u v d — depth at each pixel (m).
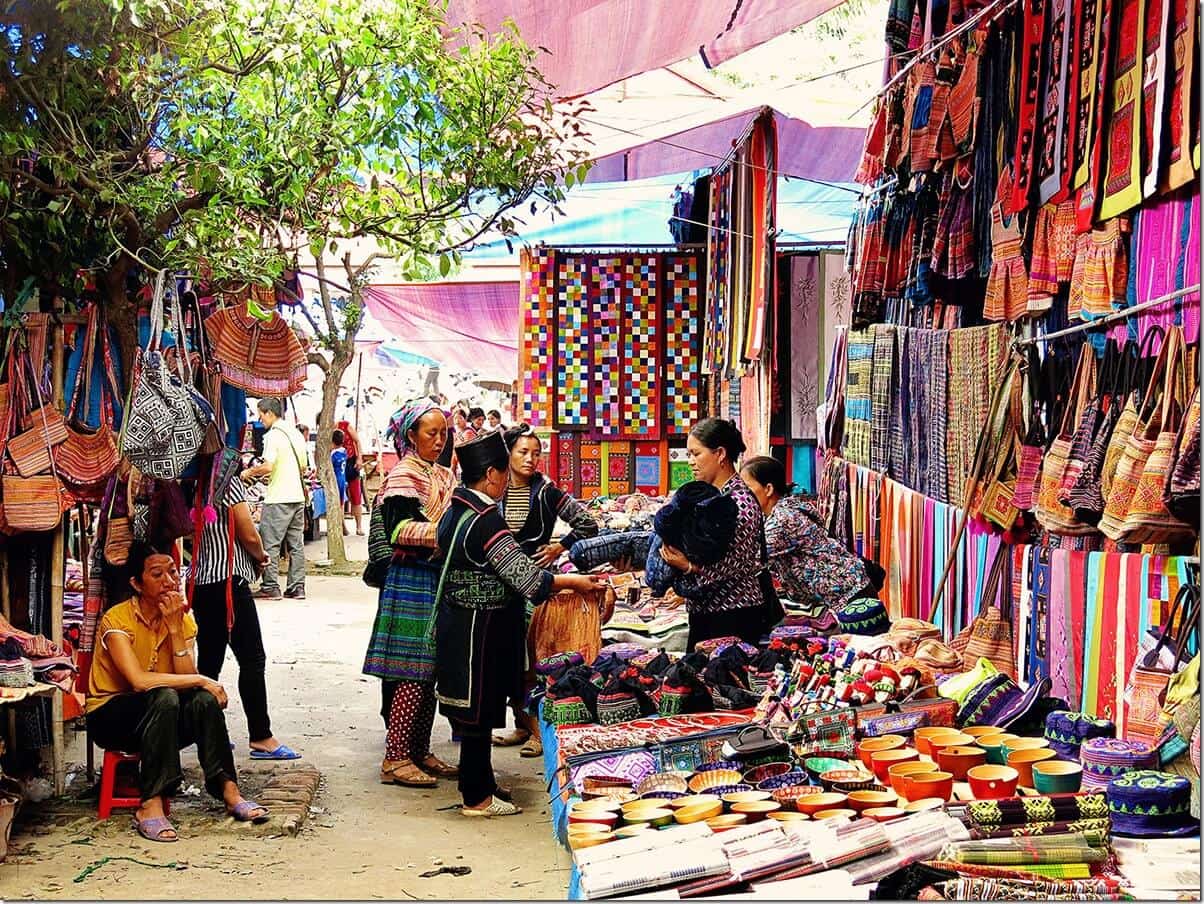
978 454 5.62
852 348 8.57
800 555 5.97
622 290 13.41
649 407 13.43
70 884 4.89
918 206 6.79
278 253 5.97
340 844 5.50
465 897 4.81
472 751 5.91
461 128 6.34
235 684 9.16
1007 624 5.33
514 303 16.69
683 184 13.25
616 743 4.41
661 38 6.79
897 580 7.31
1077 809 3.17
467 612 5.84
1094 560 4.39
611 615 7.01
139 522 5.94
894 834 3.14
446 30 6.72
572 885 3.39
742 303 10.80
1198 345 3.96
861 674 4.52
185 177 6.05
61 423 5.90
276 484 13.34
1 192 5.44
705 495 5.48
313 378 29.28
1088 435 4.53
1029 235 5.25
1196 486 3.79
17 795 5.42
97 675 5.72
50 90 5.65
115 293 6.12
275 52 5.89
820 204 12.59
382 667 6.54
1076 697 4.52
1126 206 4.39
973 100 5.84
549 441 13.45
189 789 6.35
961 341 6.15
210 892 4.82
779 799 3.60
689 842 3.21
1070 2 4.83
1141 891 2.90
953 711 4.32
